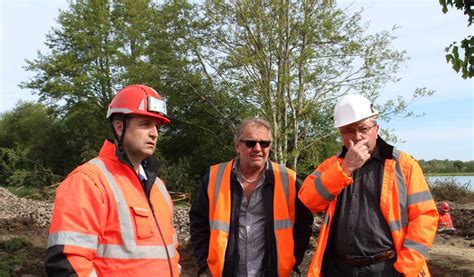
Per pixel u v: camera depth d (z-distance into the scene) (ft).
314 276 11.76
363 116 11.73
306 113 60.23
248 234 12.70
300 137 63.10
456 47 18.39
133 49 94.79
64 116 118.52
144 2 73.72
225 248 12.62
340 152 12.49
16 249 30.94
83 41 109.40
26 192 86.22
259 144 12.65
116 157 9.13
